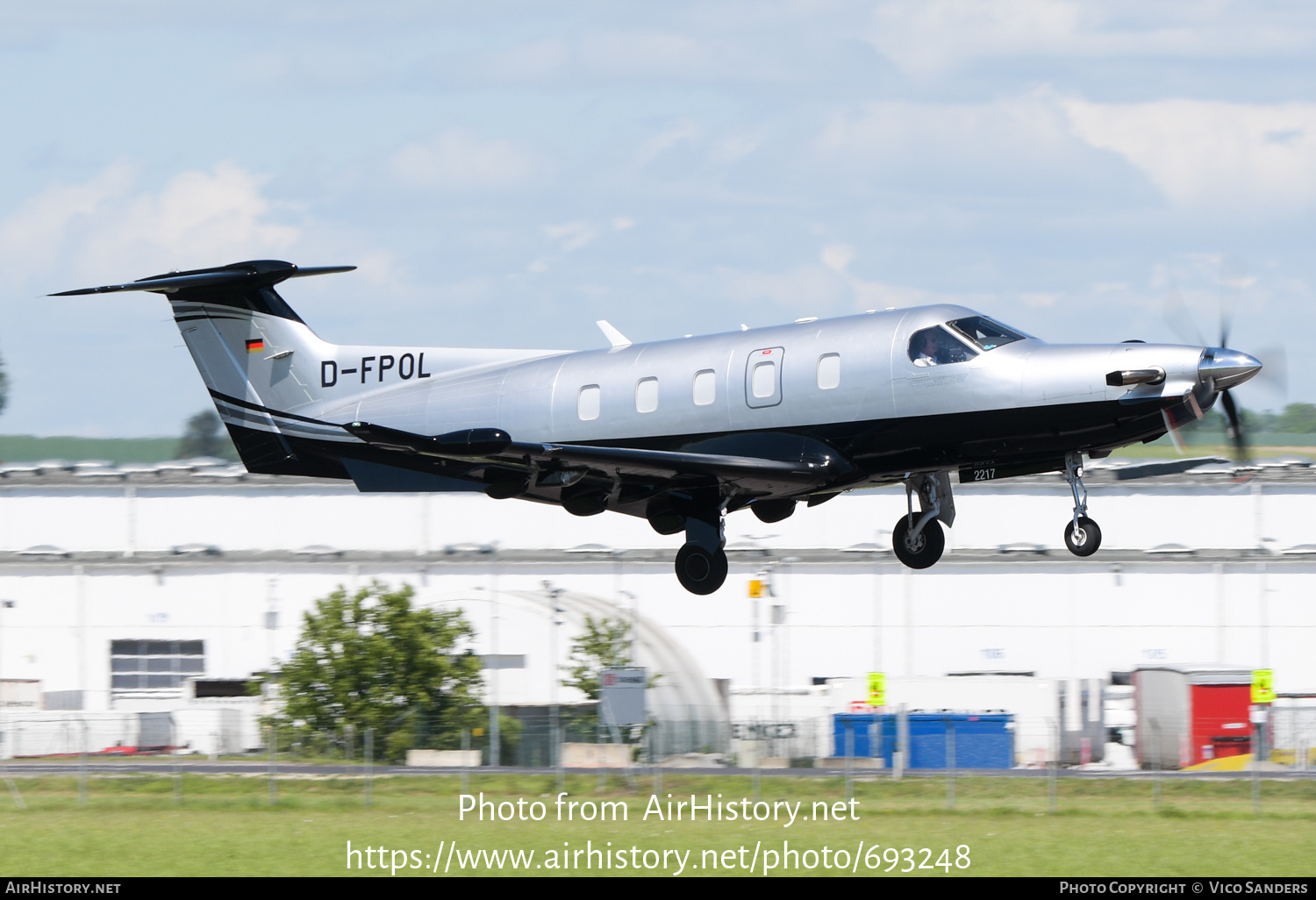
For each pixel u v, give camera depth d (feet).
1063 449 244.01
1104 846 231.30
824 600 456.86
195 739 398.01
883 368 248.11
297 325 311.47
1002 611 453.17
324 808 271.08
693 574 271.49
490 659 420.36
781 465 251.39
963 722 359.05
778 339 259.80
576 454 246.47
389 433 232.32
